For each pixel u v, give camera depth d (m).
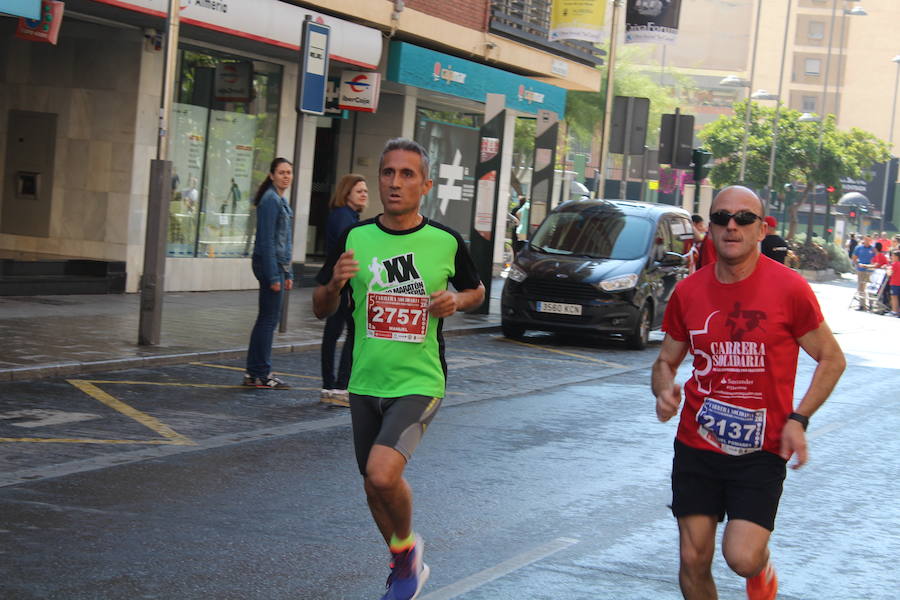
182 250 32.03
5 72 30.80
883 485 14.41
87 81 30.03
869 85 166.12
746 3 164.62
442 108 45.12
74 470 12.38
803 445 7.20
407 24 35.94
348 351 17.48
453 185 46.50
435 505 11.92
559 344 28.67
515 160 76.62
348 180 17.25
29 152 30.66
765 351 7.30
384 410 8.53
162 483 12.08
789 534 11.65
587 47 49.41
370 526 10.87
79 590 8.55
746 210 7.24
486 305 32.91
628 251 28.88
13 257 27.95
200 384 18.33
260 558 9.65
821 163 93.56
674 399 7.50
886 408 21.34
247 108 33.78
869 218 135.62
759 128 93.56
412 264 8.50
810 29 165.62
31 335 20.88
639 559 10.36
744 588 9.77
